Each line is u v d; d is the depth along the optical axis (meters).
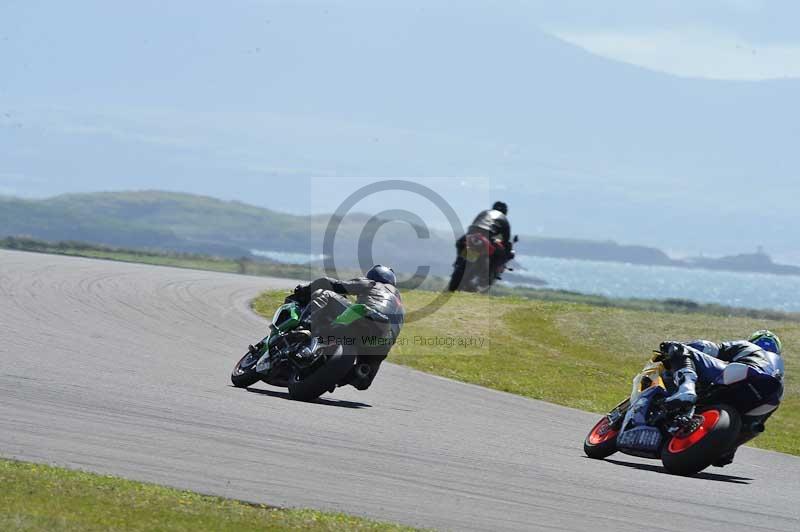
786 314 114.75
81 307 65.75
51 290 73.12
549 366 66.75
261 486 26.44
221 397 40.25
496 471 31.69
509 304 88.75
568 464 34.56
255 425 34.72
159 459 28.16
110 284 82.00
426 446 34.78
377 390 49.47
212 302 77.12
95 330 56.44
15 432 29.50
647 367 36.16
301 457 30.36
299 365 41.88
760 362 34.41
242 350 55.88
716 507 29.55
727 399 34.62
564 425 45.28
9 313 59.16
